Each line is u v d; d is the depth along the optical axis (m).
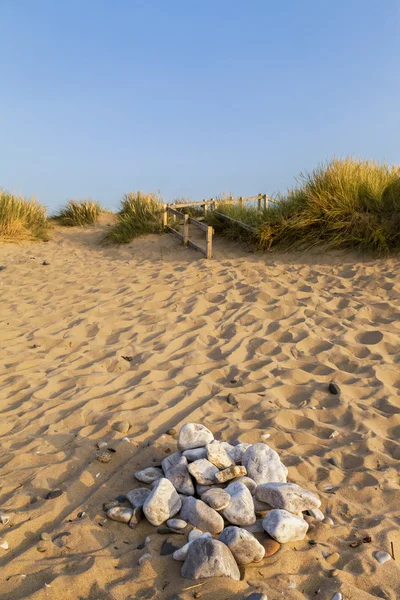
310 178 9.93
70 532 2.66
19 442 3.65
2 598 2.24
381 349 5.33
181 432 3.25
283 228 9.20
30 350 5.56
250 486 2.94
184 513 2.76
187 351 5.39
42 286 8.48
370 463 3.40
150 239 11.69
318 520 2.80
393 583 2.37
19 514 2.81
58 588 2.29
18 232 13.15
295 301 6.87
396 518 2.84
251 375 4.72
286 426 3.89
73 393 4.43
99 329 6.12
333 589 2.29
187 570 2.36
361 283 7.43
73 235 13.77
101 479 3.18
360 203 9.06
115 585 2.31
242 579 2.37
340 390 4.40
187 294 7.39
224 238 10.86
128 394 4.36
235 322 6.19
